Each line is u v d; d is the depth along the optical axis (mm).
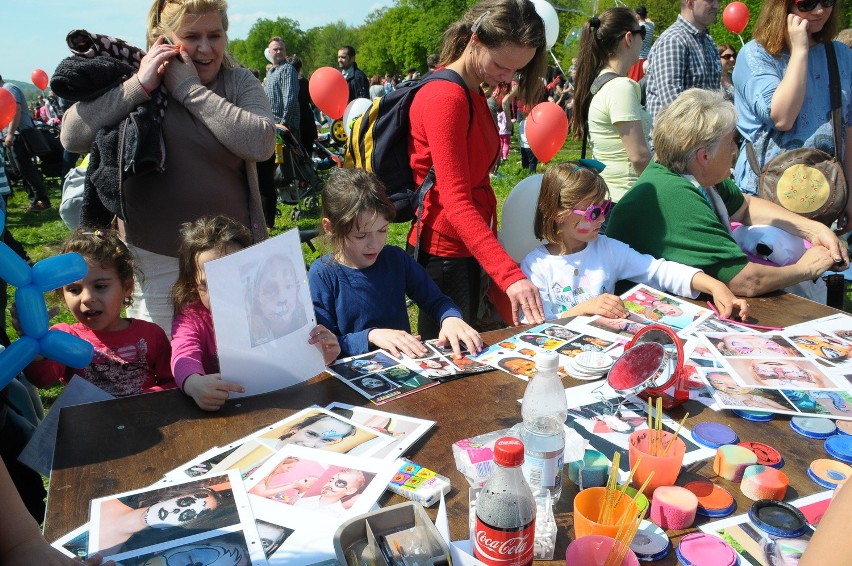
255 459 1307
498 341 1905
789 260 2514
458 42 2312
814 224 2553
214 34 2232
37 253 6113
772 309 2152
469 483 1235
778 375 1664
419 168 2363
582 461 1239
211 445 1380
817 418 1460
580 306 2135
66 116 2213
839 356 1780
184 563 1020
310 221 6844
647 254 2420
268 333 1579
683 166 2365
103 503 1164
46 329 1654
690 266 2311
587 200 2244
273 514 1136
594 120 3236
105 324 2027
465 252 2426
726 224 2543
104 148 2109
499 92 2750
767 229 2559
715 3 3416
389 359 1781
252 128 2238
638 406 1517
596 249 2381
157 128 2127
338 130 5797
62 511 1167
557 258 2381
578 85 3408
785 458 1328
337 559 971
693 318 2049
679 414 1497
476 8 2207
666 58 3496
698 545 1053
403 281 2201
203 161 2266
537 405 1295
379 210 2014
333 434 1395
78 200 2812
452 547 927
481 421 1458
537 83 2553
